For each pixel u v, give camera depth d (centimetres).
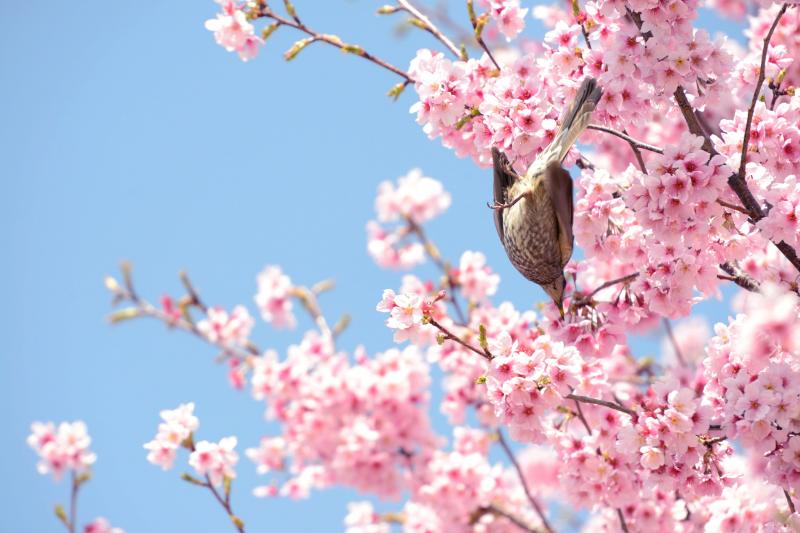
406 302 959
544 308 1133
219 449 1238
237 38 1217
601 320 1116
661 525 1309
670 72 1004
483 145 1099
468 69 1115
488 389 979
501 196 1109
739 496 1153
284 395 1750
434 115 1087
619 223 1103
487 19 1143
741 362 1010
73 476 1470
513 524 1650
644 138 1469
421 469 1725
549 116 1077
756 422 941
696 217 959
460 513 1645
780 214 966
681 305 1066
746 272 1163
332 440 1780
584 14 1085
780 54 1121
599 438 1144
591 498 1148
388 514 1712
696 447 984
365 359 1780
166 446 1255
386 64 1201
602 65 1045
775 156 1026
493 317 1455
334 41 1211
